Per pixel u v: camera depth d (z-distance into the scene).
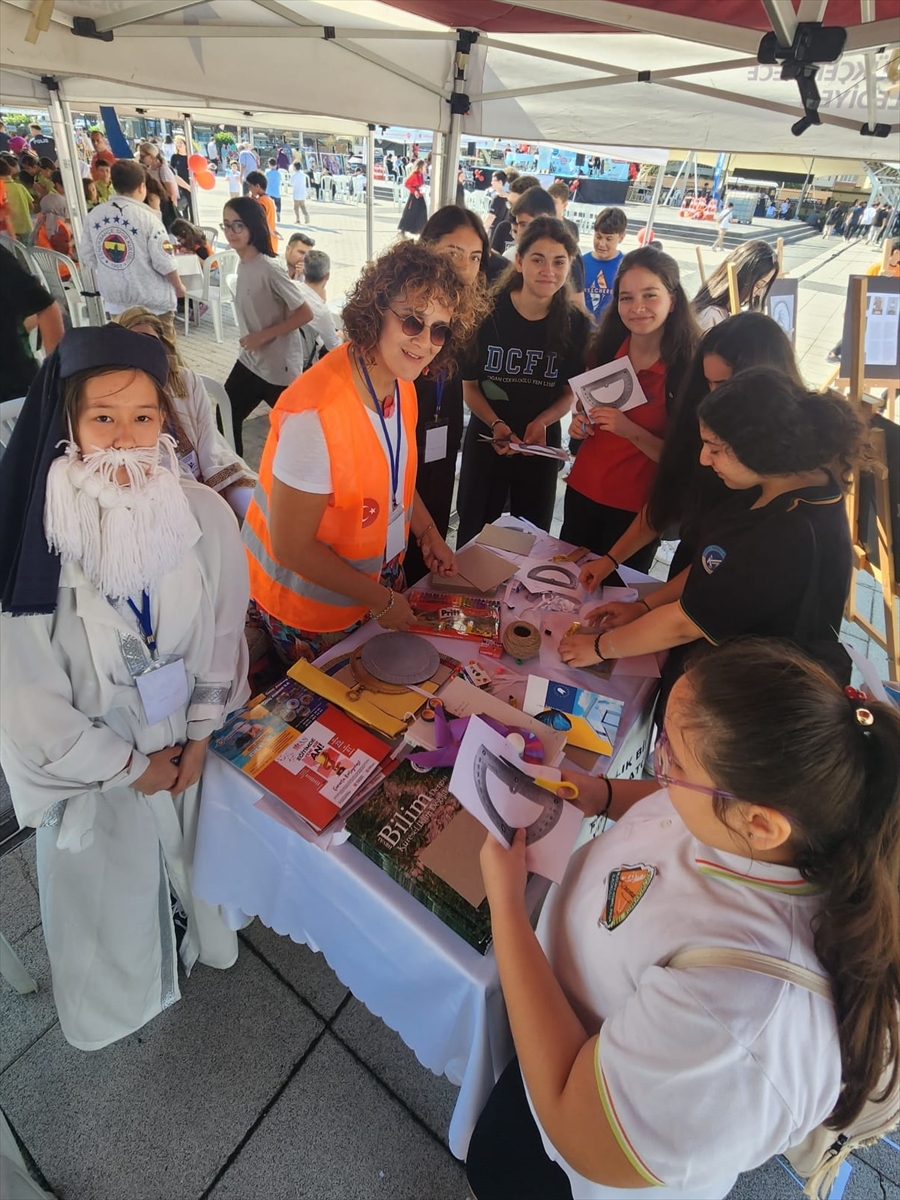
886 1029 0.63
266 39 2.63
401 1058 1.58
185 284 6.46
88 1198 1.34
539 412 2.73
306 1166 1.40
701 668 0.71
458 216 2.19
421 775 1.19
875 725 0.63
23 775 1.04
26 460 0.91
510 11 2.73
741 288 3.78
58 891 1.26
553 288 2.42
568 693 1.42
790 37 1.65
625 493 2.44
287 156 15.58
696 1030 0.59
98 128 10.36
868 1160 1.50
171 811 1.34
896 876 0.63
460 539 3.01
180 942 1.72
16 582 0.91
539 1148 0.95
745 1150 0.59
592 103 3.31
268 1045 1.58
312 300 4.51
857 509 3.11
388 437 1.48
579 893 0.89
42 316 2.70
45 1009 1.61
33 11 1.98
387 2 2.73
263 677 1.82
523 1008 0.77
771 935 0.63
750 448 1.26
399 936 1.02
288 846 1.16
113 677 1.07
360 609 1.66
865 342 3.61
